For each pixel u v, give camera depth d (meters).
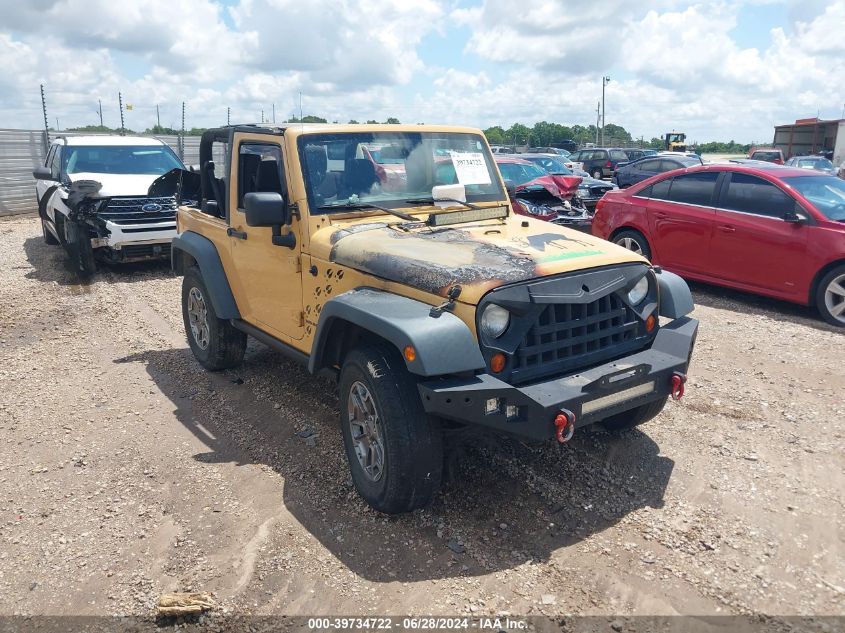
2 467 4.48
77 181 9.85
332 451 4.56
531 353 3.45
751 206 8.07
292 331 4.70
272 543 3.59
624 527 3.67
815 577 3.25
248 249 5.05
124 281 9.89
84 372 6.20
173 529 3.76
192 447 4.70
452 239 4.08
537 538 3.59
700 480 4.14
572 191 11.53
